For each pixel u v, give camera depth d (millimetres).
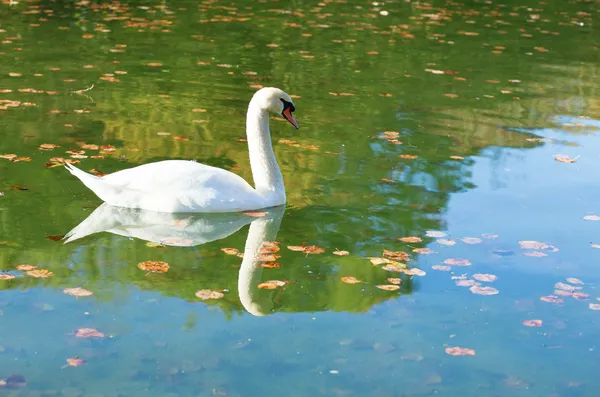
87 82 11156
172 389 4539
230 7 18438
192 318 5312
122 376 4641
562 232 6969
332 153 8867
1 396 4375
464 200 7656
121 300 5477
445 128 10055
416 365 4922
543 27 18281
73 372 4648
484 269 6207
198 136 9109
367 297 5703
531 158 9047
